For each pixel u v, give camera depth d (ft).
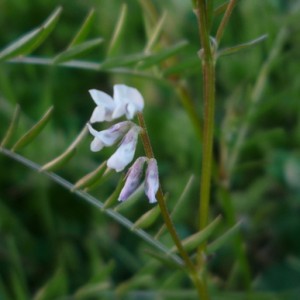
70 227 0.58
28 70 0.63
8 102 0.58
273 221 0.56
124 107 0.31
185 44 0.41
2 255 0.55
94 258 0.52
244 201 0.56
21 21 0.70
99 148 0.32
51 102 0.61
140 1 0.47
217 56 0.35
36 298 0.47
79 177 0.57
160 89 0.61
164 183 0.57
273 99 0.49
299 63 0.58
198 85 0.61
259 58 0.59
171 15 0.65
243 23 0.61
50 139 0.57
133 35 0.64
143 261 0.55
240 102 0.57
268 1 0.56
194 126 0.47
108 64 0.41
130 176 0.33
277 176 0.57
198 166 0.56
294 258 0.54
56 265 0.56
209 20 0.34
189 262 0.37
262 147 0.58
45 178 0.57
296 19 0.53
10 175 0.58
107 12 0.66
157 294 0.47
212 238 0.54
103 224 0.57
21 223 0.57
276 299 0.49
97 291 0.46
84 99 0.65
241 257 0.48
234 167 0.49
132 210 0.56
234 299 0.48
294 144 0.58
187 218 0.56
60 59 0.39
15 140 0.56
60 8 0.38
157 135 0.59
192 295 0.47
